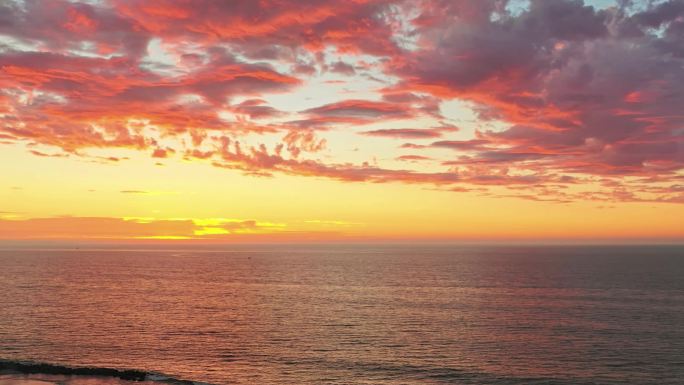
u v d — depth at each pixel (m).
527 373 63.25
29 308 111.81
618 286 155.12
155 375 57.28
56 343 77.88
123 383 53.97
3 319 97.31
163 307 115.75
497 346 76.38
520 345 76.88
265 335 84.31
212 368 65.19
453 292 142.88
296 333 85.94
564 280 176.12
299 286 163.38
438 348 75.12
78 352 72.69
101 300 127.19
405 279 185.50
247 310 111.06
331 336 83.50
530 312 106.50
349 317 101.38
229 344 78.00
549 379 61.03
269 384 59.00
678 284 159.12
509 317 100.56
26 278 191.12
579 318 99.19
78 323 94.38
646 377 61.88
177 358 69.81
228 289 155.50
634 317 99.88
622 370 64.56
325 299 129.25
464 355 71.31
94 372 57.44
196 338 82.19
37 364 60.44
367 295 137.25
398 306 115.75
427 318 99.88
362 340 80.38
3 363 59.78
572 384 59.50
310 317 101.69
